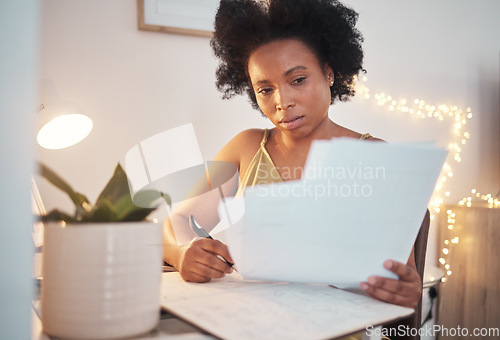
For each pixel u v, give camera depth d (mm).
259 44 966
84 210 441
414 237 555
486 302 1755
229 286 617
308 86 951
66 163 1375
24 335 323
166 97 1502
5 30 313
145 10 1437
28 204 323
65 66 1375
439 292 1964
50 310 408
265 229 507
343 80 1112
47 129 990
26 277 323
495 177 2168
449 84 2051
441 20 2021
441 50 2027
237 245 530
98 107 1416
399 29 1920
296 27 945
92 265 397
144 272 422
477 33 2121
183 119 1525
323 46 982
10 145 316
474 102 2115
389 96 1901
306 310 491
